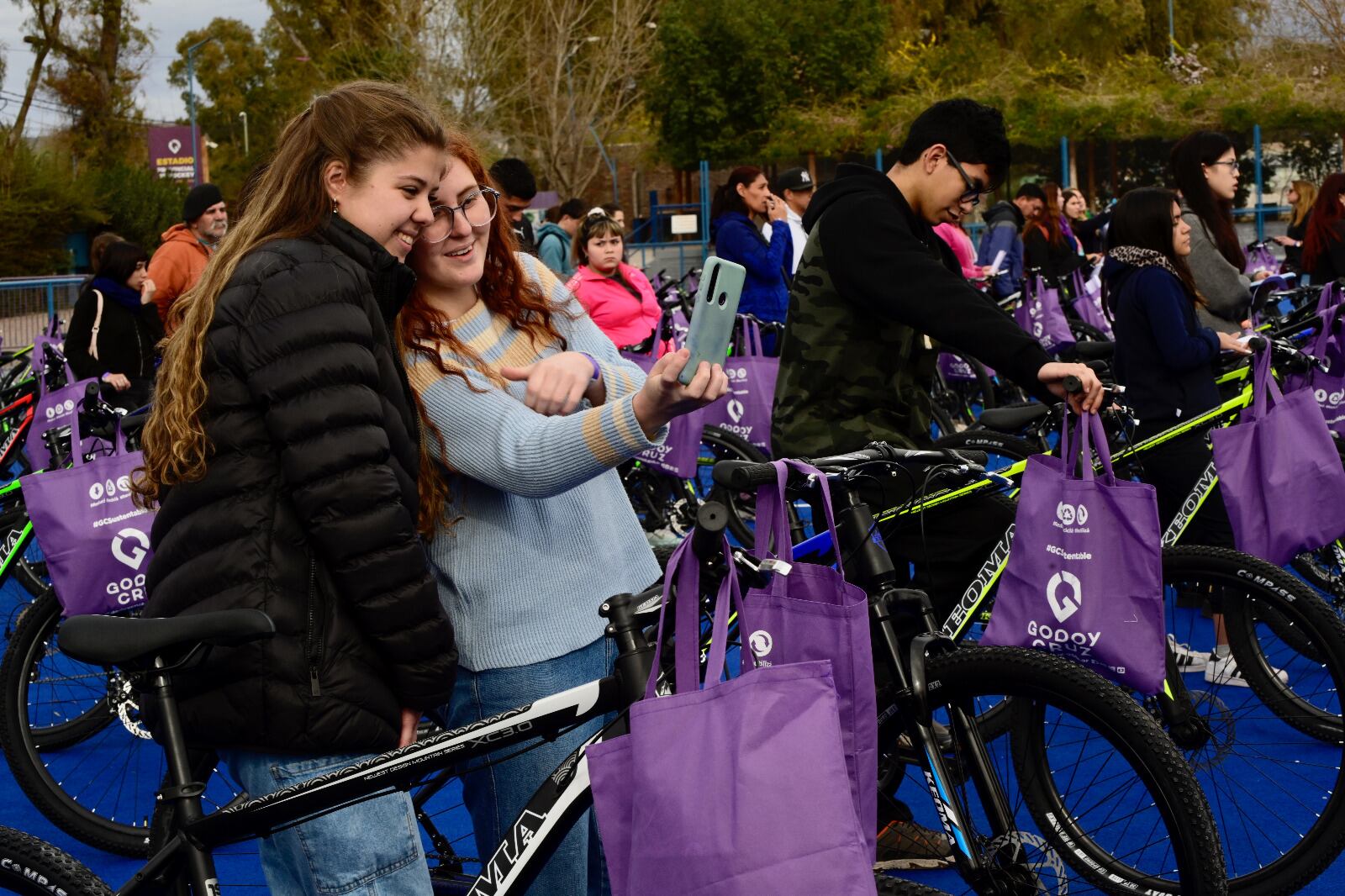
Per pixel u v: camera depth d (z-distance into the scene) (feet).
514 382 8.29
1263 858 11.39
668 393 7.39
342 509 7.13
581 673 8.58
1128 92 89.86
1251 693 12.43
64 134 156.46
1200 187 18.24
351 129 7.59
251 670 7.22
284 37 165.89
